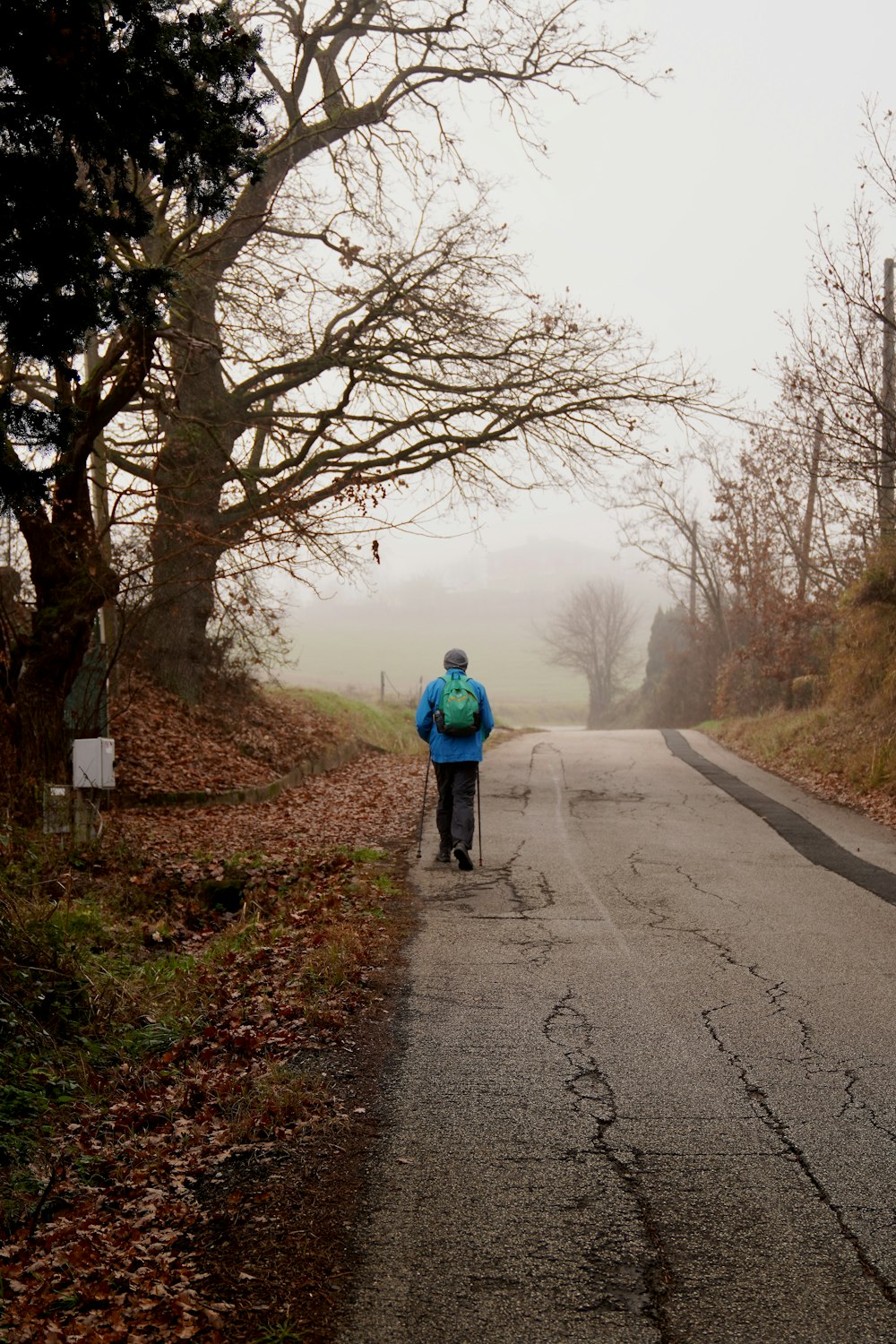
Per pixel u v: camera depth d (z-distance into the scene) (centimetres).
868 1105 465
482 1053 536
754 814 1448
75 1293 328
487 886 963
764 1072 506
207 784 1644
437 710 1047
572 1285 328
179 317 1620
